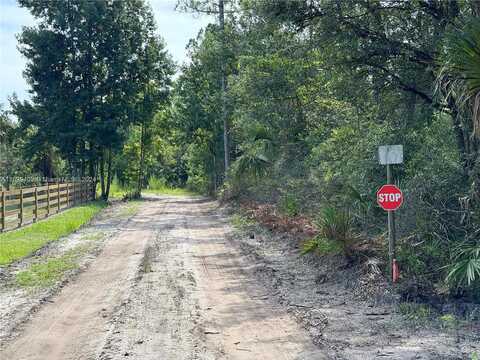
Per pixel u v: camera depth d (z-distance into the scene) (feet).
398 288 28.04
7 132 142.00
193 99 141.18
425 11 35.91
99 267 39.88
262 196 74.79
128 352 20.92
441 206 30.48
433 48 35.55
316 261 37.35
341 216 34.81
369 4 36.91
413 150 37.37
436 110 36.63
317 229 40.57
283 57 58.65
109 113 128.26
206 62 109.81
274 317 25.80
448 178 30.94
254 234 55.42
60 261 42.09
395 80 38.34
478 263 24.82
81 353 21.13
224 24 95.81
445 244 28.99
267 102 68.85
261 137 73.31
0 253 44.68
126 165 175.83
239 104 94.07
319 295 29.94
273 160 72.13
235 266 39.55
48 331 24.16
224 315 26.21
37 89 126.82
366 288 29.22
